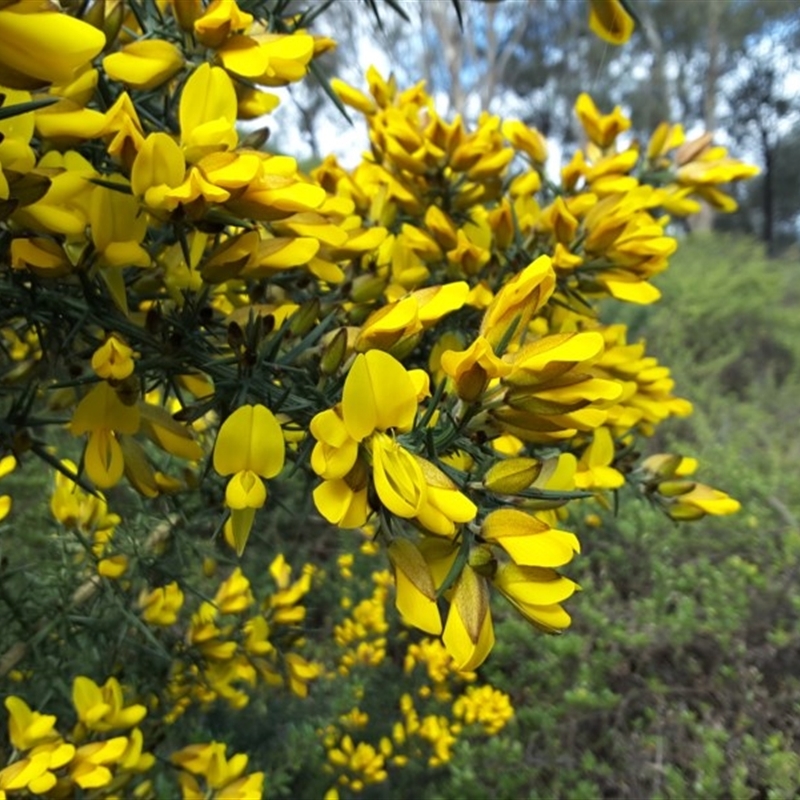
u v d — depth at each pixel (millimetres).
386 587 645
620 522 695
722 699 591
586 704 583
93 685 241
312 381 156
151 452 350
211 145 142
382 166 297
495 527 120
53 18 86
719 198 318
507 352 141
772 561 701
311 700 591
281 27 203
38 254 144
